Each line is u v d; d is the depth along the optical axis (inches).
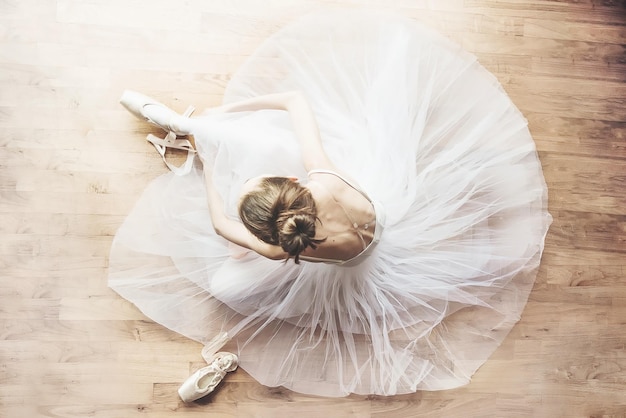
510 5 99.3
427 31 93.5
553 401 97.3
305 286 89.6
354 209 74.5
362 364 94.1
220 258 91.0
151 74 95.3
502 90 93.3
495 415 96.7
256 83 94.2
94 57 94.7
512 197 91.7
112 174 94.5
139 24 95.3
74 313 93.5
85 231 93.9
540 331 97.4
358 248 77.6
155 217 92.4
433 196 89.0
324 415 95.1
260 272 89.0
